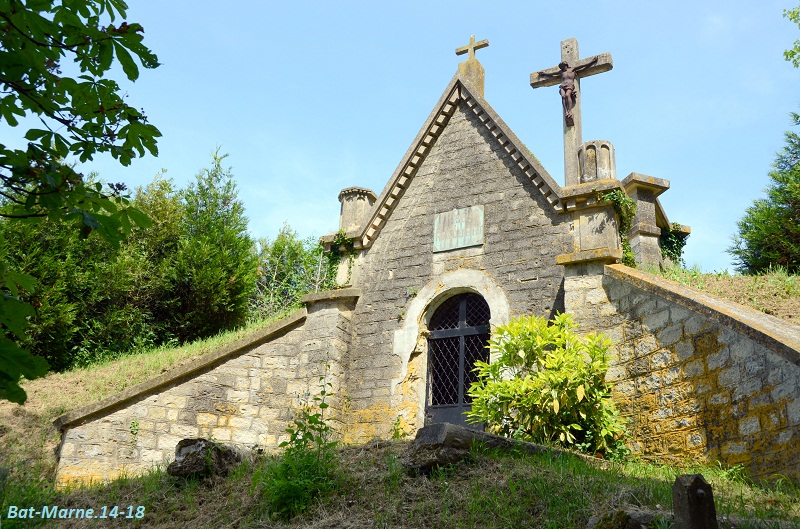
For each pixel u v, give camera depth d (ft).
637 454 35.73
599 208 44.98
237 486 29.86
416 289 49.19
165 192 94.12
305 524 25.23
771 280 49.98
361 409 47.83
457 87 53.31
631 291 39.19
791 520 21.24
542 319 40.75
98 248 80.94
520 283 46.03
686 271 55.67
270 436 46.93
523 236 47.03
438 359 48.26
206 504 29.19
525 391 37.47
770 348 28.32
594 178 46.14
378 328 49.44
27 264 70.23
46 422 53.11
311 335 49.57
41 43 15.21
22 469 45.39
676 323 35.27
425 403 47.06
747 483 28.04
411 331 48.21
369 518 24.68
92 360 73.10
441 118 52.80
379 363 48.44
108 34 15.49
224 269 86.94
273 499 26.78
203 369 47.39
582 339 40.68
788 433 26.81
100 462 44.11
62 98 15.90
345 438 47.29
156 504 29.89
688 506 17.39
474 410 39.55
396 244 51.29
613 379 38.47
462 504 24.53
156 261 88.53
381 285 50.57
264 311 95.30
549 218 46.57
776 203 74.59
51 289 70.74
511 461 27.71
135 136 16.35
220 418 46.70
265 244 107.24
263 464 31.65
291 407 47.83
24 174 14.97
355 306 50.75
